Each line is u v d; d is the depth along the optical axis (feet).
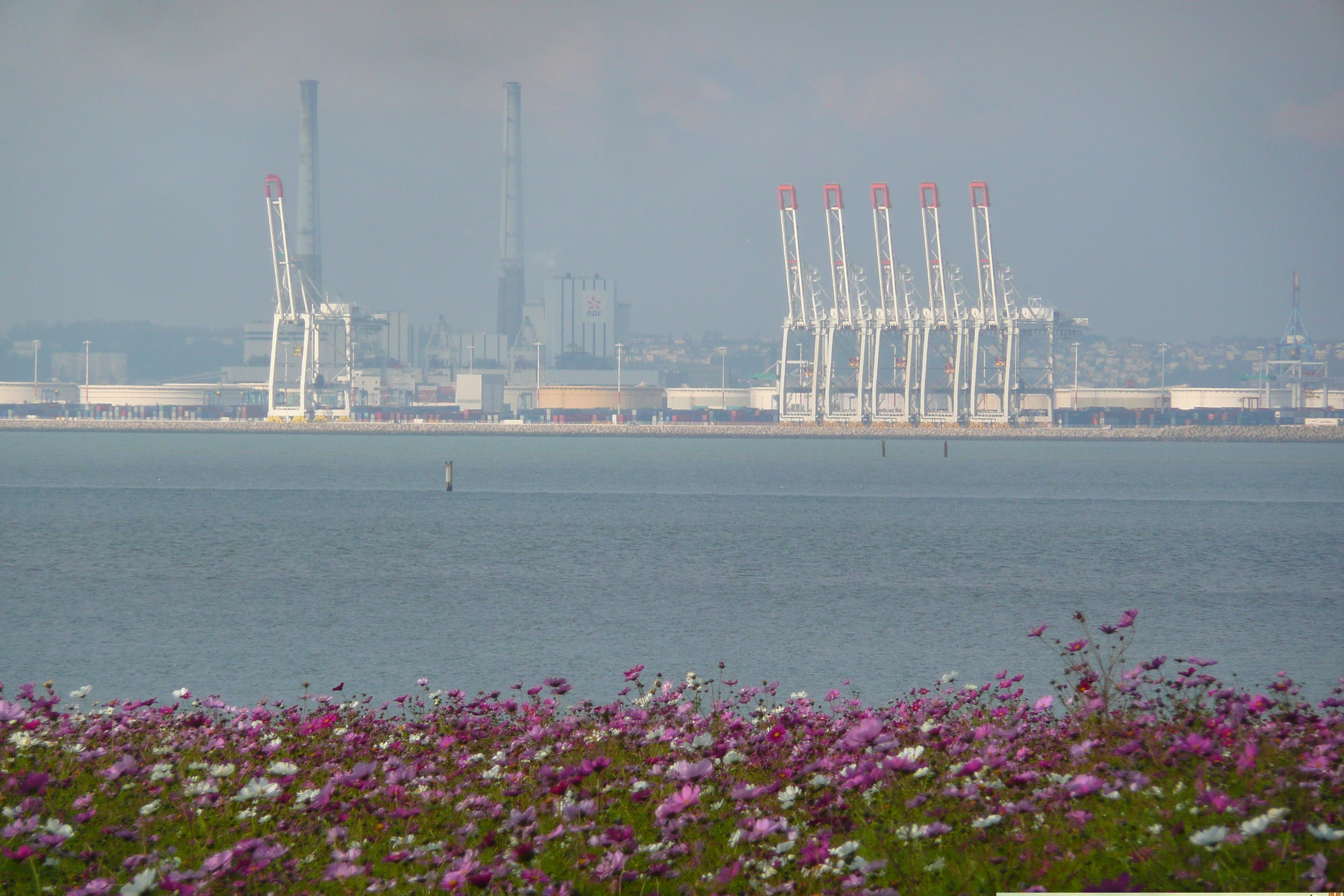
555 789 106.01
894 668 413.80
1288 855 89.61
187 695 185.06
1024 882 91.81
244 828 118.11
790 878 96.58
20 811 114.62
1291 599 628.69
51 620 536.42
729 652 449.48
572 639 481.05
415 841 114.01
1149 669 151.74
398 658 435.94
